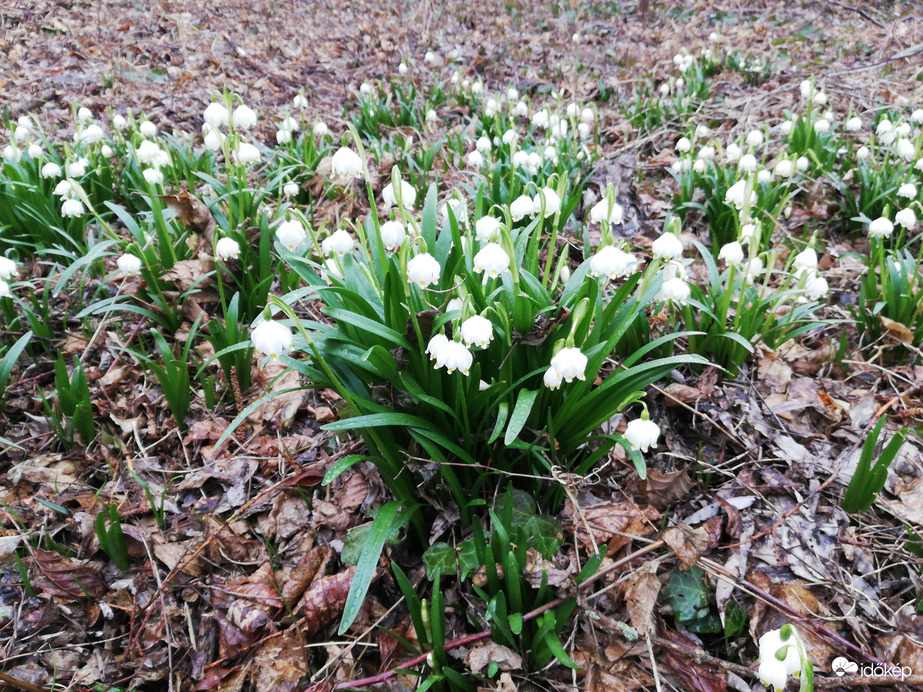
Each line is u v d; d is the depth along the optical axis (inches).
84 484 25.2
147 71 76.7
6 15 84.1
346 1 114.6
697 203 41.9
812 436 25.9
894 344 30.0
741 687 18.6
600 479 23.4
